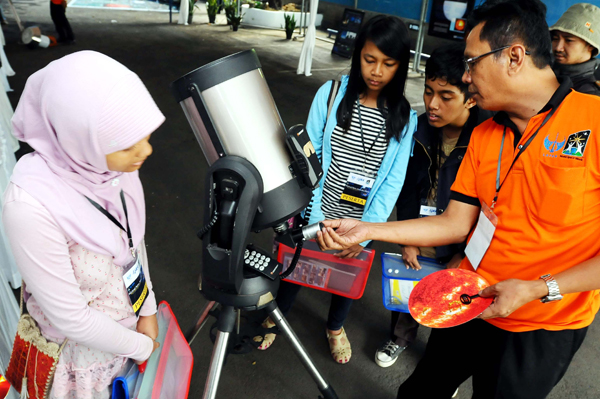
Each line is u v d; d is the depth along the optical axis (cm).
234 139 98
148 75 591
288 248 164
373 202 166
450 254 159
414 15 805
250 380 180
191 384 177
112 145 79
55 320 87
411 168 168
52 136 79
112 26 903
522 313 113
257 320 145
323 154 164
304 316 215
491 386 123
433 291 114
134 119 79
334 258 160
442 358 136
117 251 93
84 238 86
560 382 185
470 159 123
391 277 160
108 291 99
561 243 104
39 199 78
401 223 131
